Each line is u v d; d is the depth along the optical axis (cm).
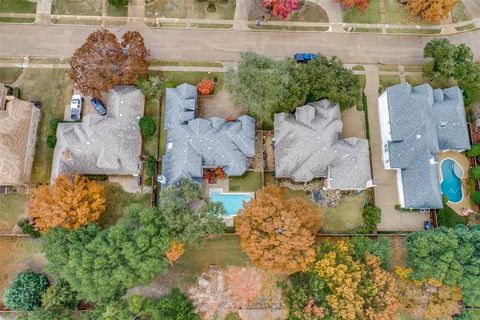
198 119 6172
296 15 6988
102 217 6256
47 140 6291
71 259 5400
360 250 5838
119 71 6062
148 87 6462
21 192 6297
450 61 6344
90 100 6588
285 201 6038
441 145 6350
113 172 6244
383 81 6881
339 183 6169
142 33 6844
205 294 5647
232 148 6194
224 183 6438
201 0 6938
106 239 5584
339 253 5703
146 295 6100
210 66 6800
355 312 5431
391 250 6178
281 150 6225
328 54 6925
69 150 6022
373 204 6438
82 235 5606
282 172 6203
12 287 5772
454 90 6444
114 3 6669
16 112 6116
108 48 5997
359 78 6862
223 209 5972
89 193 5781
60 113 6562
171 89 6438
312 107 6247
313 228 5934
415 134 6209
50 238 5647
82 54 5934
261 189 6294
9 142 5959
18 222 6197
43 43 6762
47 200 5631
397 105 6372
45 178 6344
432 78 6762
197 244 5753
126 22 6869
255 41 6912
